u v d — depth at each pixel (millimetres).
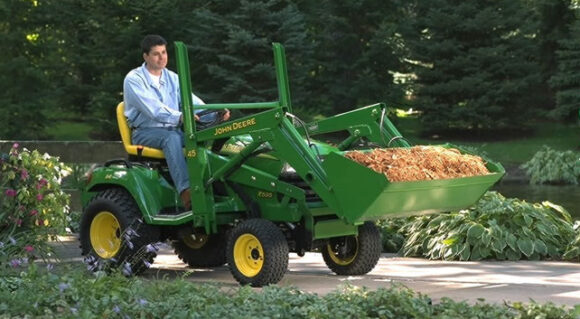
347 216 6809
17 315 5426
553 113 30047
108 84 28406
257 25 26547
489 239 8938
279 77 8180
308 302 5617
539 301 6418
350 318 5250
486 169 7395
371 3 29516
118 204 8000
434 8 29672
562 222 9461
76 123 33656
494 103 29703
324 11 29859
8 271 6824
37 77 29234
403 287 6328
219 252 8641
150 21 28219
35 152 8531
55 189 8523
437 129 31531
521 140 31062
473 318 5227
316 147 7250
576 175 23438
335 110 30531
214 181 7590
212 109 7922
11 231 8242
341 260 8062
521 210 9305
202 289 6023
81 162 12180
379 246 7953
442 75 29734
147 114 7902
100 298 5797
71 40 30641
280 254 7152
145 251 7867
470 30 29266
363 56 29344
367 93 29453
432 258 9125
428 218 9656
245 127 7363
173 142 7828
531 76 29438
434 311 5461
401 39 30062
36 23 30766
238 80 25766
